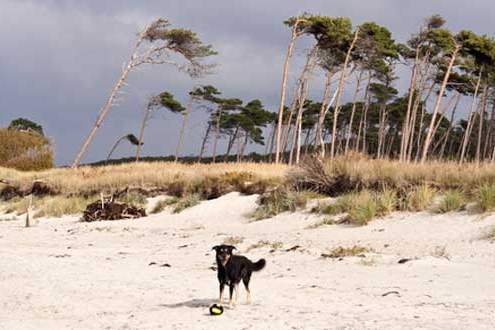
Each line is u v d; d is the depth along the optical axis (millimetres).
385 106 75688
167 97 67500
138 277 13180
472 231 17141
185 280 12742
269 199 25984
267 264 14938
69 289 11805
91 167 45281
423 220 19141
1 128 57125
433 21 54500
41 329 8578
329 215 22188
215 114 85812
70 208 33188
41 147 56219
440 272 12867
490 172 20953
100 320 8977
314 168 25875
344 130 88812
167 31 46375
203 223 26016
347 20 48469
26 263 15188
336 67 54469
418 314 8562
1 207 38094
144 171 37344
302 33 48062
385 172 23453
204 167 38719
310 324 7973
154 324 8469
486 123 86688
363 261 14555
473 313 8602
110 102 47375
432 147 90688
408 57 60250
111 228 26094
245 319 8484
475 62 57406
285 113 81000
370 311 8891
